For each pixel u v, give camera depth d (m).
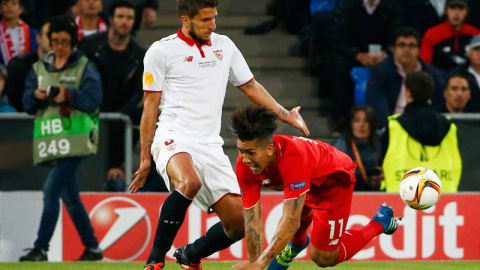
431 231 29.98
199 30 20.62
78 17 37.53
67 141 28.52
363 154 31.39
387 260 29.72
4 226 29.31
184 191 19.84
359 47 37.81
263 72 41.50
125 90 33.53
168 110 21.02
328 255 21.91
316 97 40.94
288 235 18.17
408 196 21.59
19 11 37.28
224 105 40.19
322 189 20.77
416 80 30.50
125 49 33.62
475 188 31.47
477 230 30.20
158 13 43.66
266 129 17.84
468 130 31.34
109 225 29.48
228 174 21.14
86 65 28.84
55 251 29.14
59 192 28.73
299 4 42.16
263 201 29.58
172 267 27.09
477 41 37.41
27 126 29.75
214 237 21.20
